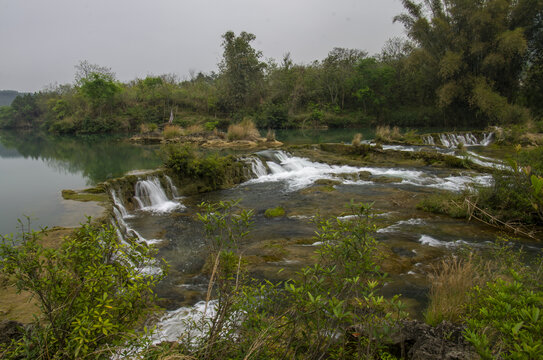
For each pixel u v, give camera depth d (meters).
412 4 40.75
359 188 15.10
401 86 54.50
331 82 57.97
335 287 2.65
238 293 2.82
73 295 2.48
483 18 35.34
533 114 35.88
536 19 36.31
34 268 2.42
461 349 3.04
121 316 2.58
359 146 22.72
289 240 9.02
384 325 2.54
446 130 41.56
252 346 2.38
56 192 12.83
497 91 38.28
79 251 2.53
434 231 9.46
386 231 9.49
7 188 14.02
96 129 52.22
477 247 8.27
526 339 1.91
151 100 60.47
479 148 26.94
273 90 59.97
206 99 60.81
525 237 8.89
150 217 11.56
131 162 22.03
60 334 2.28
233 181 16.77
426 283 6.57
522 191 10.07
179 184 14.91
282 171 19.69
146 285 2.69
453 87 38.19
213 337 2.46
